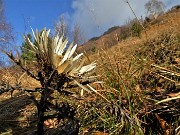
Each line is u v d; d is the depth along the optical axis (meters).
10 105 3.14
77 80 1.33
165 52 3.79
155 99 2.36
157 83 2.81
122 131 1.98
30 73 1.34
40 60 1.31
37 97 3.31
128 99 2.15
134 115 2.00
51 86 1.33
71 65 1.27
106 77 2.57
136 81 2.81
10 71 4.15
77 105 2.36
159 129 2.05
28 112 2.85
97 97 2.40
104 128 2.09
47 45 1.28
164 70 2.76
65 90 1.36
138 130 1.90
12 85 1.37
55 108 1.39
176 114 2.02
